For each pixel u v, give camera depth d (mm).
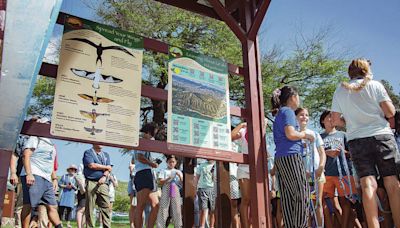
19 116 2672
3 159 2744
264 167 4473
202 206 7742
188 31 16953
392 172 3641
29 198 5219
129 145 3734
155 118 15516
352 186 5180
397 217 3584
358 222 5234
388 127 3793
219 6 4555
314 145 4594
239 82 16016
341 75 17984
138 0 16500
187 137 4113
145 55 15469
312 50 18516
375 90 3805
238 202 6227
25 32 2668
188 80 4289
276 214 5680
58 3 2795
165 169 7199
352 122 3865
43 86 15328
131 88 3881
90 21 3807
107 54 3822
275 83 17484
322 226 4363
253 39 4855
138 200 5738
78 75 3617
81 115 3547
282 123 3844
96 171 6344
